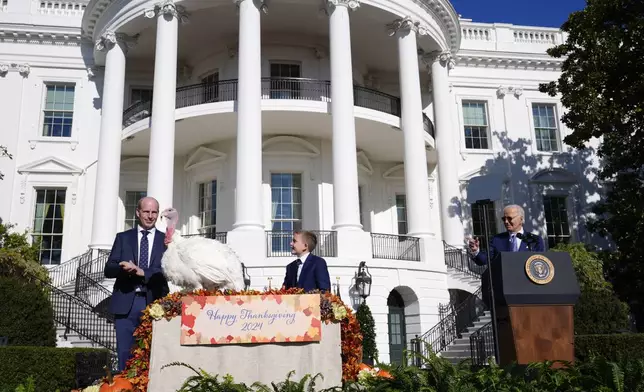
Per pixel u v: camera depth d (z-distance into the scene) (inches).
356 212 642.2
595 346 421.1
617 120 629.0
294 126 743.7
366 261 625.3
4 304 424.5
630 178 808.9
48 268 772.0
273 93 780.0
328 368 167.8
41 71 855.1
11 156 776.9
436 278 682.2
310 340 166.6
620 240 765.9
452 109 939.3
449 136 815.1
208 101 803.4
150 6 710.5
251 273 600.1
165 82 680.4
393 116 749.3
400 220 885.8
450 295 732.0
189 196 813.2
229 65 795.4
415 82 732.0
